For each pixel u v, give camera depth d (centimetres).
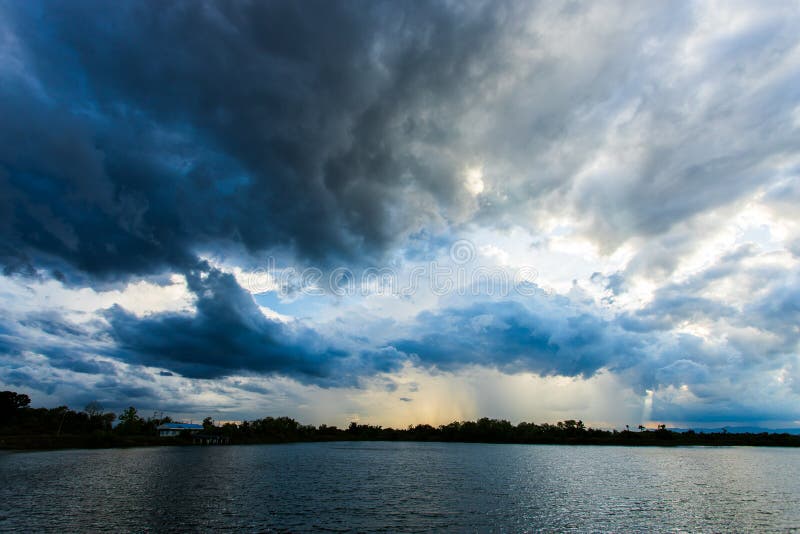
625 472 10781
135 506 5716
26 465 10256
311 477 9206
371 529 4816
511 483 8556
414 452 18862
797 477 9975
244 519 5147
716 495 7294
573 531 4812
